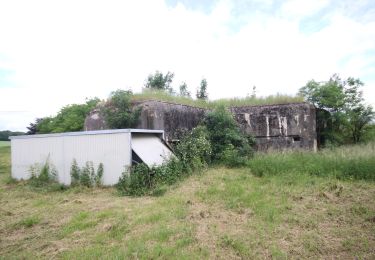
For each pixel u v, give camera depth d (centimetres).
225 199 702
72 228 555
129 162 893
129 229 534
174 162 977
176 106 1299
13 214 674
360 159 895
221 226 540
